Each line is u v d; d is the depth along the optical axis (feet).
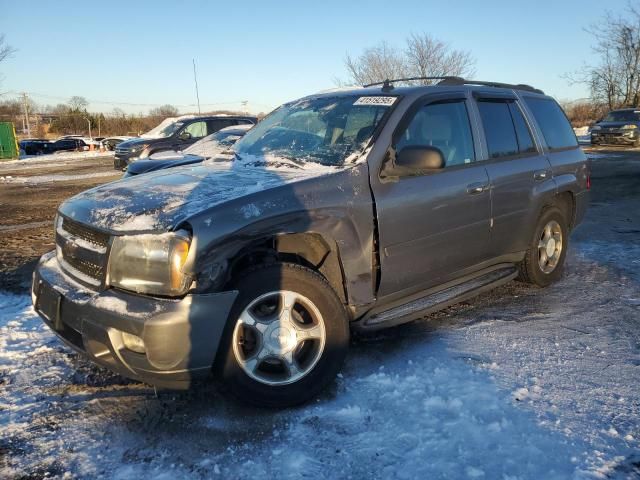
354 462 8.48
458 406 9.93
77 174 63.41
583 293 16.33
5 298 16.06
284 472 8.29
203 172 11.86
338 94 14.34
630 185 40.52
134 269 8.96
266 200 9.66
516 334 13.28
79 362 11.89
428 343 12.76
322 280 10.12
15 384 10.95
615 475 8.06
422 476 8.13
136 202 9.86
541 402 10.07
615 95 118.62
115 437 9.22
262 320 9.70
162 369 8.71
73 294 9.49
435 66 92.89
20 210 34.99
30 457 8.68
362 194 10.83
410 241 11.67
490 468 8.25
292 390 9.91
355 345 12.68
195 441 9.09
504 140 14.70
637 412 9.72
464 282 14.15
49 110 271.49
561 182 16.25
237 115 50.70
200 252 8.75
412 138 12.14
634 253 20.86
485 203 13.42
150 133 49.29
